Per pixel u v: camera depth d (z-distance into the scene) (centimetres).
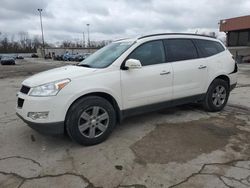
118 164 342
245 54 2745
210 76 542
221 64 562
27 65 3375
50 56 7044
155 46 470
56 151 386
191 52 519
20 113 393
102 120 408
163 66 468
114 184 297
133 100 438
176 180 303
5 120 546
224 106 591
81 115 384
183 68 493
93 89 390
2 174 323
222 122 503
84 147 397
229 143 403
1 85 1161
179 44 505
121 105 427
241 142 407
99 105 398
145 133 448
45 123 365
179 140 416
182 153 371
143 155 366
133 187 291
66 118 379
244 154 365
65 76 386
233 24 2838
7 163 351
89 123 394
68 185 297
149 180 304
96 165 341
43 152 384
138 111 452
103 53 484
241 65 2255
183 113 562
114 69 418
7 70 2336
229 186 288
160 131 456
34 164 347
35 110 365
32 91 376
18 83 1241
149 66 454
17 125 509
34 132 466
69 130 382
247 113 568
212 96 559
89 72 400
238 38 2884
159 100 469
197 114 555
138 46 448
